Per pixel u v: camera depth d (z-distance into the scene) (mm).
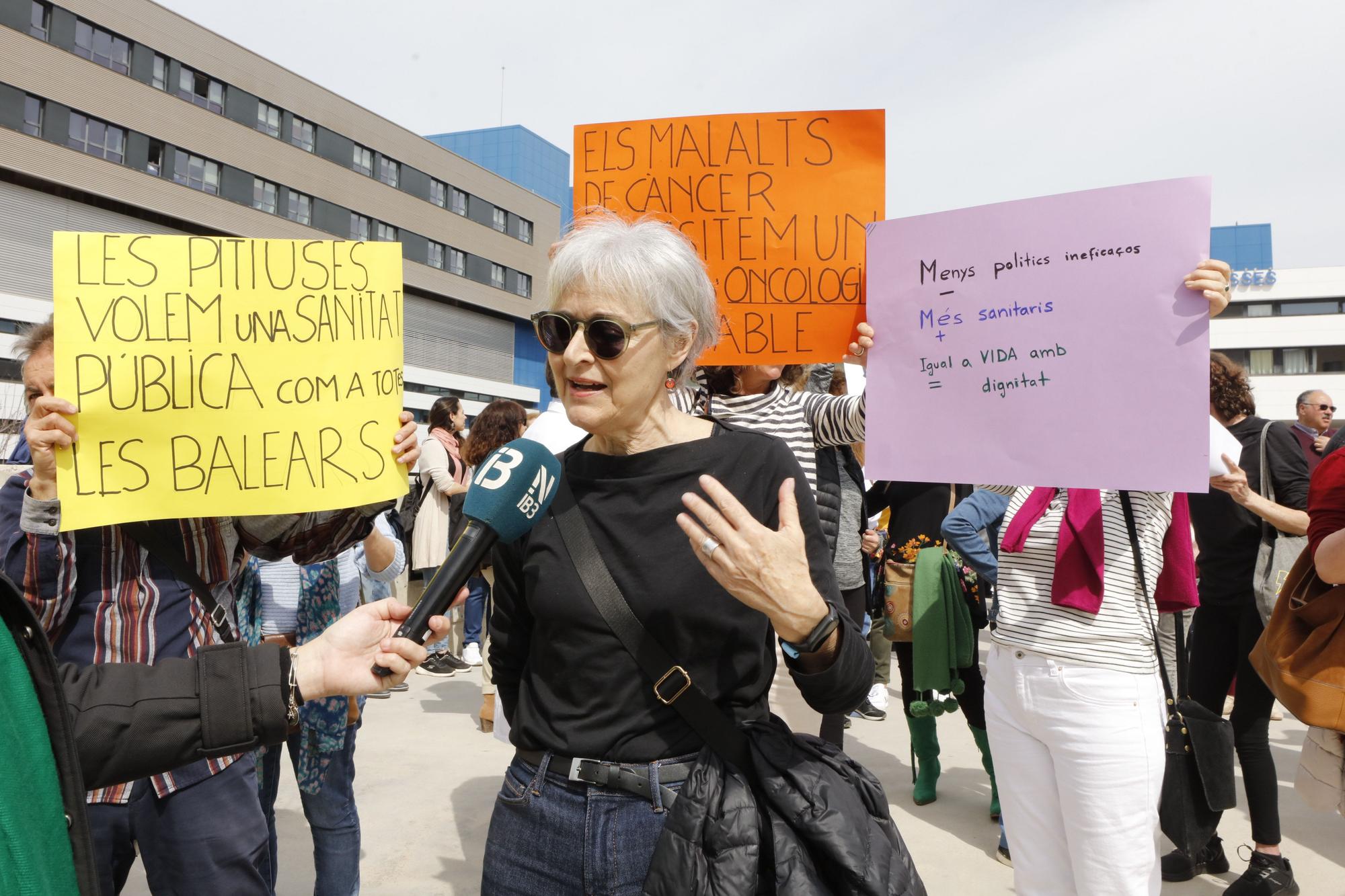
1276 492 3586
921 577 4082
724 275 2529
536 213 61312
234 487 1853
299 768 2762
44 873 823
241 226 42469
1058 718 2418
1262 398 52406
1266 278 52750
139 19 37969
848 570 3824
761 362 2512
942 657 3975
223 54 41594
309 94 45875
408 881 3508
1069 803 2422
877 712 5918
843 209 2498
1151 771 2350
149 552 1988
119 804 1932
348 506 1914
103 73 36719
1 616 926
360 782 4582
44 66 34625
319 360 1921
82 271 1787
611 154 2617
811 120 2520
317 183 46406
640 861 1378
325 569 3059
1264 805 3342
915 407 2277
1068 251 2064
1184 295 1922
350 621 1294
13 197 34281
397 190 51031
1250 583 3602
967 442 2184
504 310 58594
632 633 1419
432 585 1329
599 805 1407
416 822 4082
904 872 1297
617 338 1470
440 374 53875
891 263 2338
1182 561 2566
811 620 1245
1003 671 2602
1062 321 2062
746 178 2537
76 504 1746
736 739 1383
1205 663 3779
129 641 1924
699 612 1421
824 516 2854
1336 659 2449
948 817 4188
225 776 1987
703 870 1282
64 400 1739
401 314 1998
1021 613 2557
